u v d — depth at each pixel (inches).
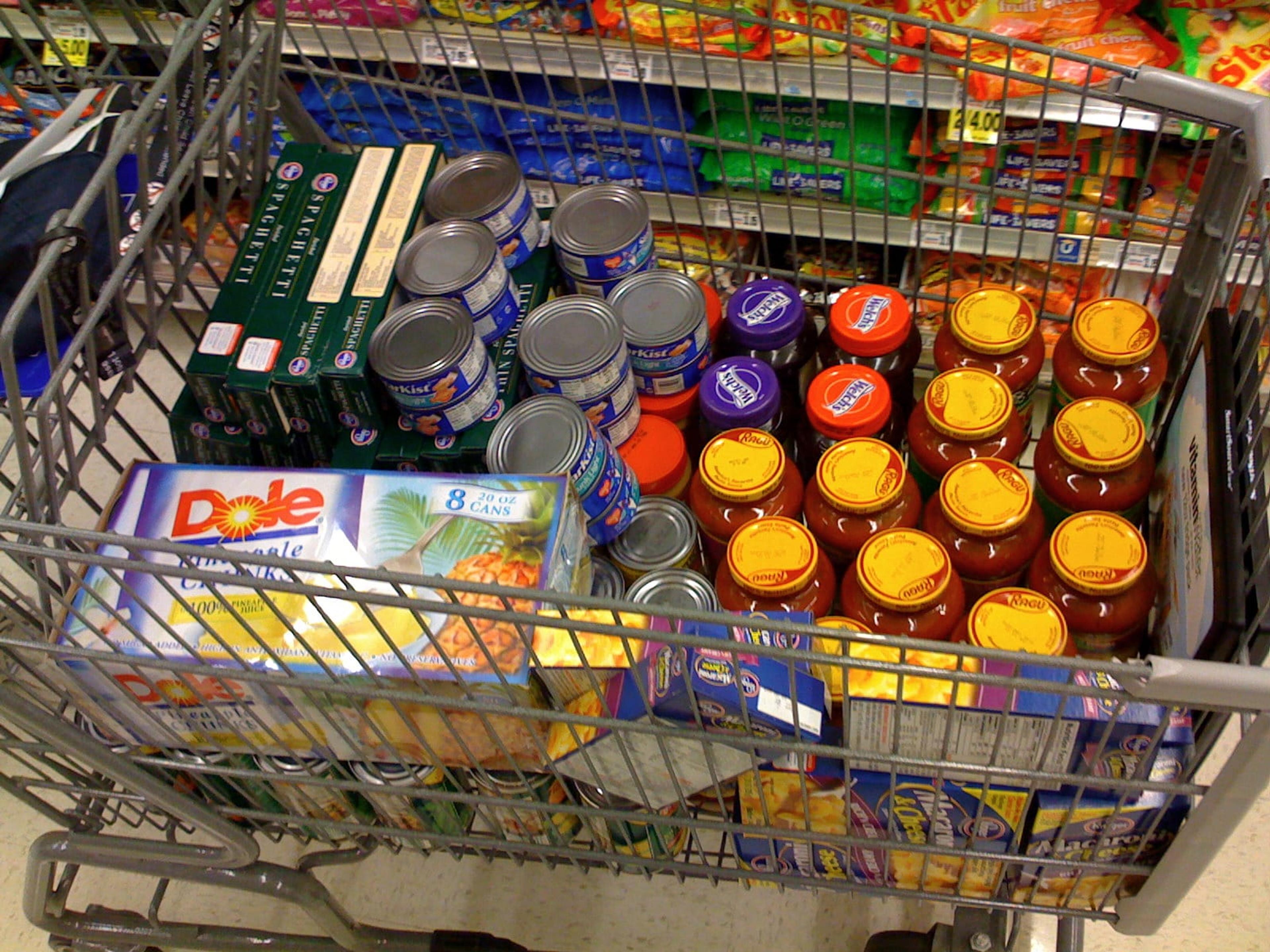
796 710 39.5
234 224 97.2
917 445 57.8
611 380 58.1
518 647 44.8
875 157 78.1
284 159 63.6
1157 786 41.3
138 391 99.9
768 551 51.7
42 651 44.9
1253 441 45.5
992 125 71.5
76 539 38.2
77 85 62.3
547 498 49.1
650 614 35.9
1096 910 52.4
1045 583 51.9
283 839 77.2
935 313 86.0
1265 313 43.4
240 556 37.6
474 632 39.9
